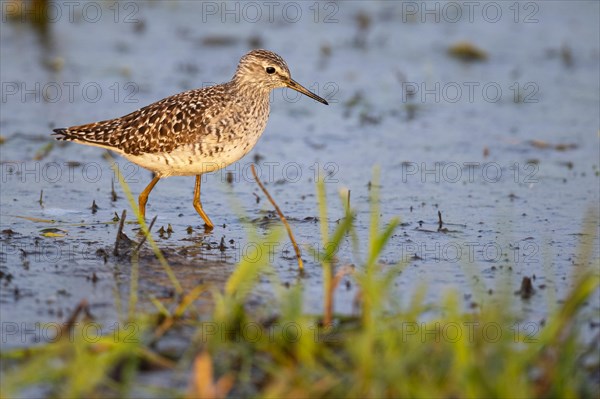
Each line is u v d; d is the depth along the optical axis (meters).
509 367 8.64
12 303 11.04
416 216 14.55
